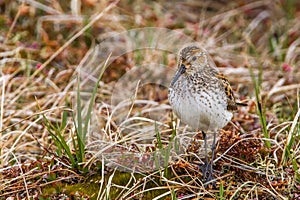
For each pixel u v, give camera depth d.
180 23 16.89
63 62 14.91
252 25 17.14
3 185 10.10
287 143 10.67
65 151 10.70
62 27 15.85
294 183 10.12
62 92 13.19
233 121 12.53
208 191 9.89
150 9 17.12
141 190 10.02
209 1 18.09
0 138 11.35
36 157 11.34
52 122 12.72
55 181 10.18
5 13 16.09
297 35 16.70
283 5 17.94
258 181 10.20
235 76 14.61
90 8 16.22
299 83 14.45
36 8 16.06
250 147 10.97
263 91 14.00
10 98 13.12
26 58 14.86
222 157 10.74
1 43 15.23
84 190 10.09
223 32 17.00
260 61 15.06
